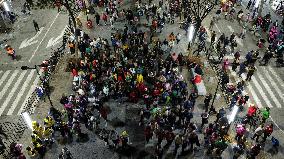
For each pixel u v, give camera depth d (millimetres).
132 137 23047
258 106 26500
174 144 22547
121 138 21516
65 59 31562
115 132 22406
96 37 34938
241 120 24875
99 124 24031
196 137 21234
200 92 26938
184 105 24188
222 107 26062
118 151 22016
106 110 25109
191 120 24562
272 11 41281
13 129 24094
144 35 34062
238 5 42344
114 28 36656
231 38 32688
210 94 25062
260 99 27250
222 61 31469
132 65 27781
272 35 34062
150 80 27625
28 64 31031
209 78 29031
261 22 36344
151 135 22188
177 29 36812
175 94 25109
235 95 25766
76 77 27312
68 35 34812
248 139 23234
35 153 21906
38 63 31156
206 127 23953
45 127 22953
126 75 26391
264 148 22641
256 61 31797
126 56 30344
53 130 23531
